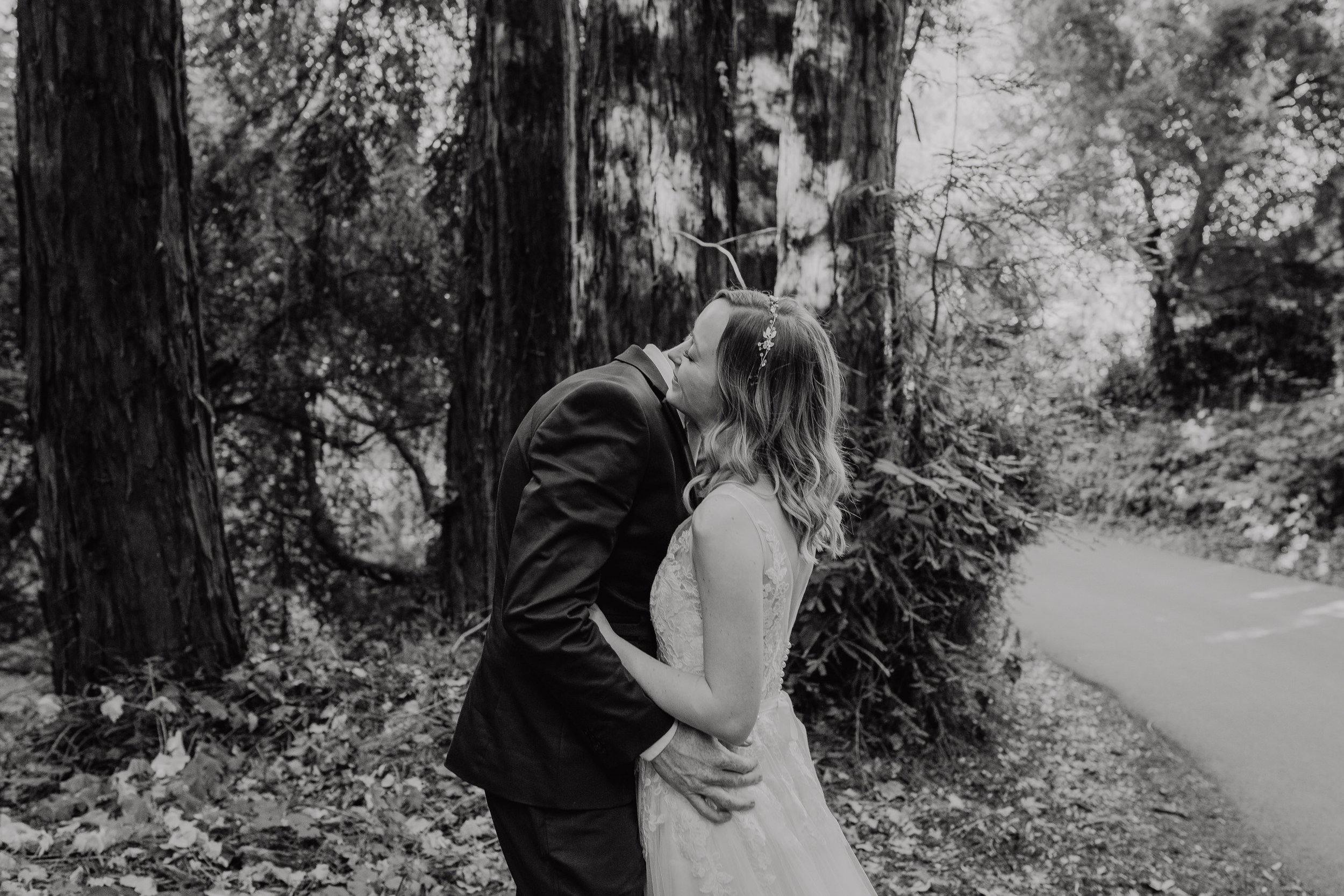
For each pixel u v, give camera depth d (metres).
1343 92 14.52
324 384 10.97
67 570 4.59
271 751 4.26
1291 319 16.06
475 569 6.91
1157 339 16.28
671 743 1.92
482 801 3.91
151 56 4.55
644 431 1.91
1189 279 15.91
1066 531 5.78
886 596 4.89
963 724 5.32
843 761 4.85
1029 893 3.84
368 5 9.27
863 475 4.94
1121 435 14.30
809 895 1.99
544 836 1.93
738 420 1.97
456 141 9.22
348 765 4.12
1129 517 14.03
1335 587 9.74
